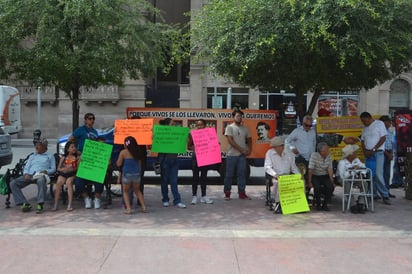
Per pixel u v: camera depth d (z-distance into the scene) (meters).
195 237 6.69
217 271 5.31
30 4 9.16
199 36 9.50
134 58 10.57
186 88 27.23
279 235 6.84
